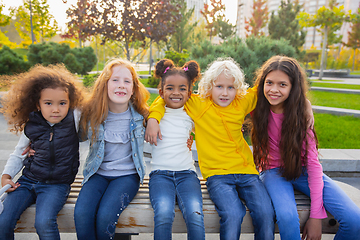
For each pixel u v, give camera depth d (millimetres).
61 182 1669
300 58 10453
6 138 4379
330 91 11203
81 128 1769
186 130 1891
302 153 1802
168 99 1824
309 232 1591
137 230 1601
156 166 1831
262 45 5113
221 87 1800
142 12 7523
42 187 1620
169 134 1857
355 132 4910
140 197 1710
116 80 1717
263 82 1858
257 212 1539
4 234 1433
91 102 1762
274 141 1898
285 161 1777
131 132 1794
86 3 7418
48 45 11305
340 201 1562
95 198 1564
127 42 8117
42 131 1638
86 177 1719
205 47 5742
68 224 1589
